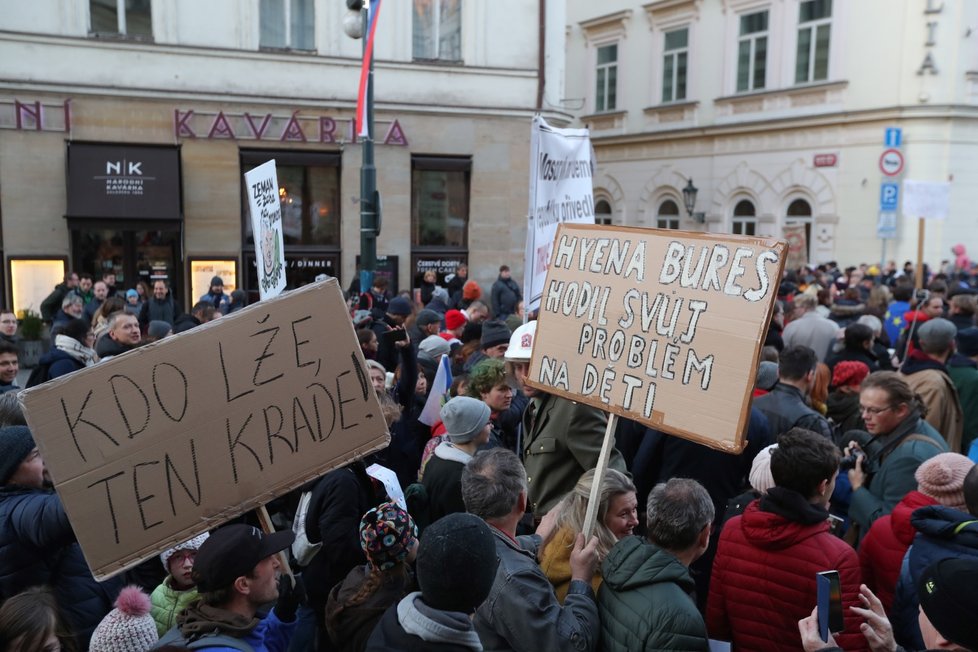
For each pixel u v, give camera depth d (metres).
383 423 3.12
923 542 2.84
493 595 2.56
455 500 3.85
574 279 3.30
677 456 4.53
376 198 10.34
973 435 6.03
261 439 2.94
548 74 17.16
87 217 13.84
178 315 12.10
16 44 13.48
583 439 3.80
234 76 14.88
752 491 4.01
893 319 9.95
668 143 25.09
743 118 22.77
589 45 27.41
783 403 4.81
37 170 13.80
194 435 2.85
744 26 22.67
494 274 17.14
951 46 19.17
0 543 3.07
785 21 21.53
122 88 14.13
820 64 21.22
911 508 3.30
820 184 21.20
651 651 2.50
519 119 16.97
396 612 2.29
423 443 5.80
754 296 2.70
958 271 18.27
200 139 14.73
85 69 13.93
